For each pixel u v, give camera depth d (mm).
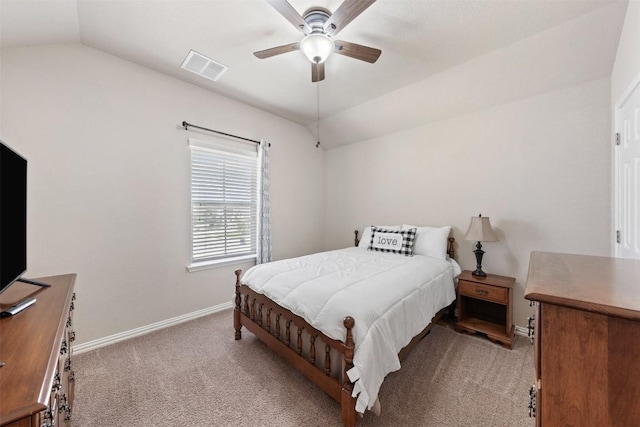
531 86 2354
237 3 1667
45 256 1957
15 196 1135
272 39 2029
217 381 1776
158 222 2539
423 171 3242
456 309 2771
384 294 1661
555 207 2328
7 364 674
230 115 3092
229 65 2398
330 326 1450
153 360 2012
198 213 2861
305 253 4078
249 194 3346
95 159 2170
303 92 2932
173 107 2629
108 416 1469
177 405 1559
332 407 1551
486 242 2699
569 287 629
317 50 1733
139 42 2076
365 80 2641
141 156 2424
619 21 1744
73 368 1896
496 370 1895
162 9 1715
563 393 575
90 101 2143
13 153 1120
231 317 2846
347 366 1334
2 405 539
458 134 2939
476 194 2803
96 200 2178
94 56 2158
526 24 1843
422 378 1806
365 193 3875
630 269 809
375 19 1784
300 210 3996
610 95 2061
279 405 1563
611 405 529
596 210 2139
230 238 3154
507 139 2590
